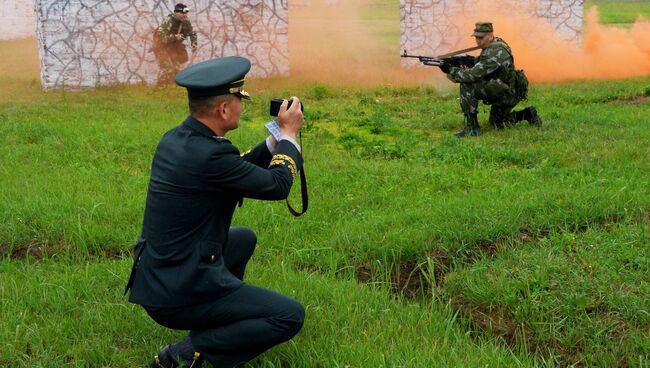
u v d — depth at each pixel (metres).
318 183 7.30
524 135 9.62
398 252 5.43
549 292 4.58
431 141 9.73
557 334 4.21
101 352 4.03
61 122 10.80
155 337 4.24
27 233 5.96
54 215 6.17
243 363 3.80
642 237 5.38
